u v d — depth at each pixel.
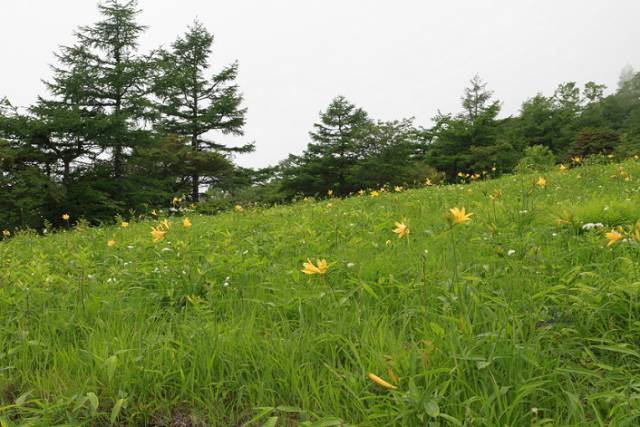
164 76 24.41
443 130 40.72
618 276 2.66
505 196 6.86
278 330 2.53
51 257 5.32
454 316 2.43
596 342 2.18
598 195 6.09
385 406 1.85
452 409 1.79
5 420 1.92
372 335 2.34
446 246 3.87
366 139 34.22
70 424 1.90
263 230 6.27
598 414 1.63
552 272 2.93
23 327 2.80
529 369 1.94
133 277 3.70
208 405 2.06
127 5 23.47
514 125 51.22
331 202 10.09
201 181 29.70
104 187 21.45
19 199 18.06
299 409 1.86
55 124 19.06
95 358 2.30
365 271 3.32
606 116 57.34
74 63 22.91
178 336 2.53
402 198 8.56
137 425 2.03
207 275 3.48
